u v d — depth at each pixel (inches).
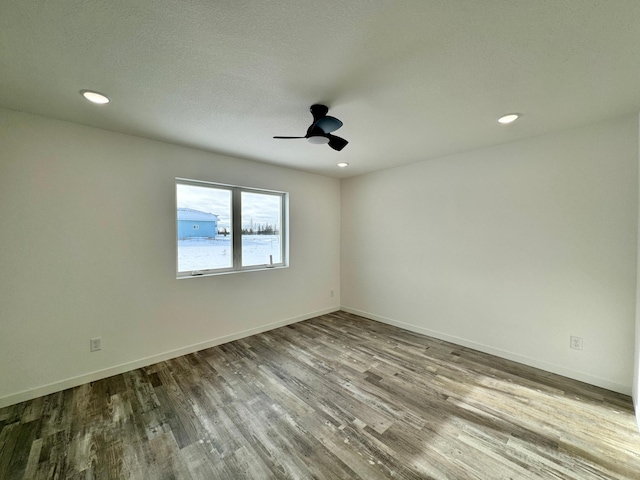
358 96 75.2
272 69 63.1
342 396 89.4
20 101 78.0
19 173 85.1
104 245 100.4
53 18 47.2
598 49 55.4
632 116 86.7
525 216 109.3
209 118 89.7
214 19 47.9
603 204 92.5
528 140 107.6
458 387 94.4
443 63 60.6
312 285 173.6
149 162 109.7
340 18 47.6
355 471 61.2
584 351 97.2
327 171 165.8
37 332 88.7
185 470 61.4
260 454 65.9
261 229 153.0
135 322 107.7
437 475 60.1
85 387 94.6
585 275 96.6
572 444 68.6
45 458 64.2
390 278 160.2
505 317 115.8
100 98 76.0
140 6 45.0
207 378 100.7
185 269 125.4
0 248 83.0
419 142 112.6
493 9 45.5
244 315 141.2
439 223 136.6
